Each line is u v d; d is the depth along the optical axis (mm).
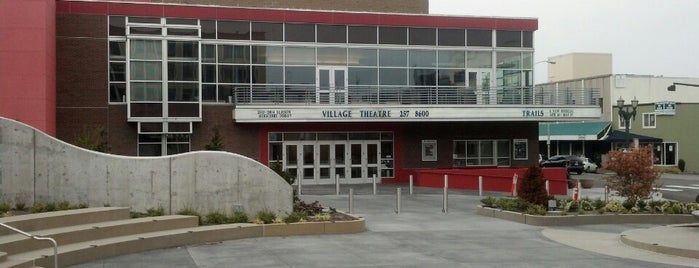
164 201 16328
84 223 13953
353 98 36188
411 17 37094
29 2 28969
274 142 35062
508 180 32094
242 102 34188
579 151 69688
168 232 14648
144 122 32125
